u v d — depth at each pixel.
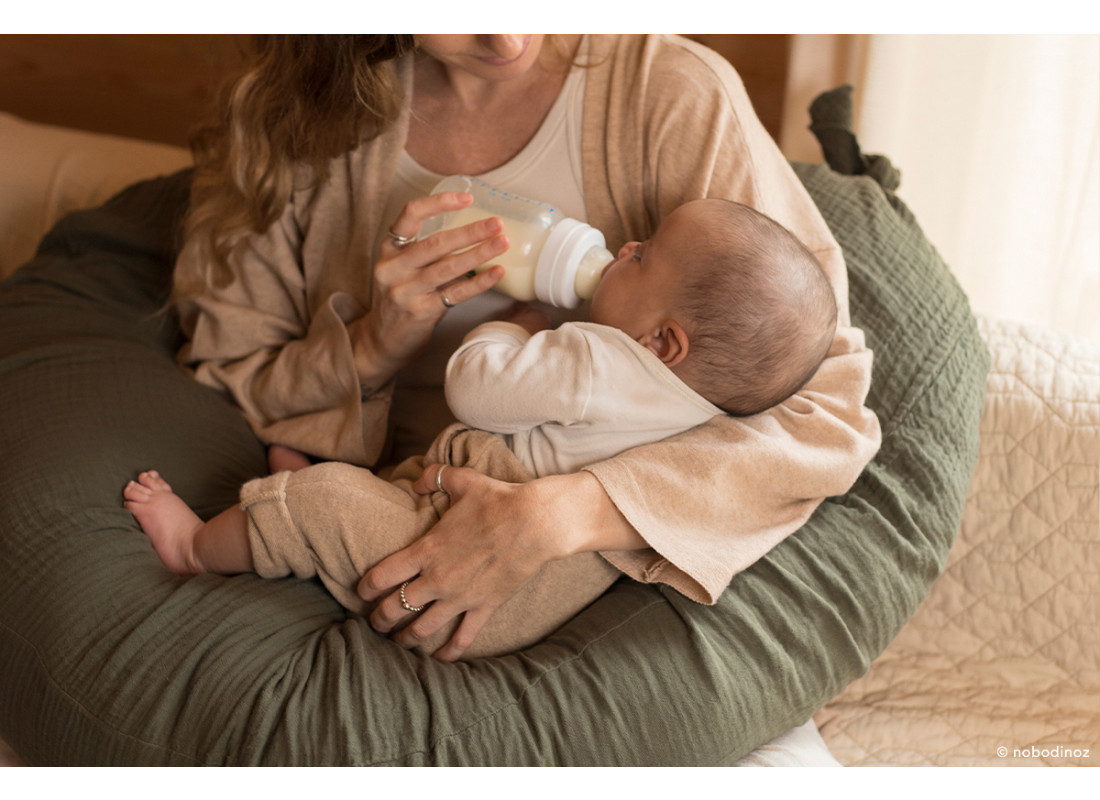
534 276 1.02
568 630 1.00
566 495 0.92
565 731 0.91
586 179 1.12
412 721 0.90
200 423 1.22
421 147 1.19
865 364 1.09
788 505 1.03
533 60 1.06
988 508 1.26
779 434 1.01
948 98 1.59
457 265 1.01
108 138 1.99
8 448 1.11
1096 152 1.44
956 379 1.23
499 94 1.15
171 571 1.05
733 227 0.94
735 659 0.97
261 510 0.99
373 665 0.94
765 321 0.93
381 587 0.95
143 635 0.94
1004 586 1.24
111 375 1.22
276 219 1.25
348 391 1.17
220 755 0.89
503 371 0.98
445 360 1.22
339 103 1.16
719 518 0.97
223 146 1.30
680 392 0.97
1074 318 1.52
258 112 1.19
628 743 0.92
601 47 1.12
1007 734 1.13
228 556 1.05
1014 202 1.58
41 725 0.95
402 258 1.03
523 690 0.93
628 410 0.97
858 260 1.30
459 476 0.96
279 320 1.30
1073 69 1.46
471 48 1.00
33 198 1.82
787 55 1.84
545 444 1.01
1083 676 1.18
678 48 1.12
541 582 0.99
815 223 1.14
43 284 1.47
